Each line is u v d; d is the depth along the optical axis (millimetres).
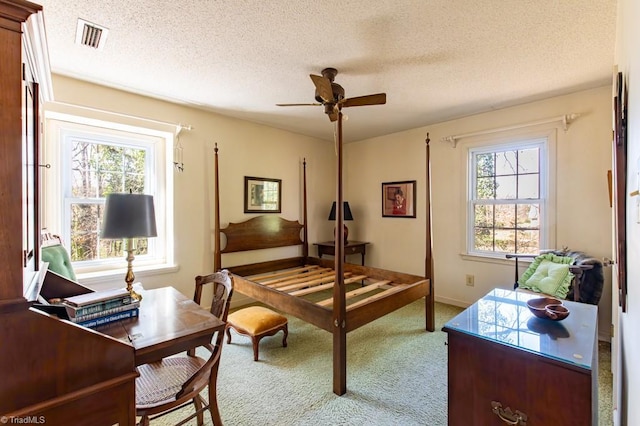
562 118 2861
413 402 1877
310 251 4590
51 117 2594
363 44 2027
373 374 2189
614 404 1743
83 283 2654
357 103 2350
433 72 2434
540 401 1007
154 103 3037
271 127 4059
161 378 1495
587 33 1882
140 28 1846
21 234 844
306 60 2242
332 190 4891
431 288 2924
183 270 3270
